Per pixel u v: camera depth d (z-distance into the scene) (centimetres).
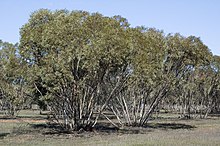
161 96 3894
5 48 4066
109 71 3189
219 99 7262
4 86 4225
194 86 5881
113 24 2972
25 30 3025
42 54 2909
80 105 3033
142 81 3319
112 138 2578
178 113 7694
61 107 3119
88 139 2525
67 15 2883
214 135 2758
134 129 3500
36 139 2519
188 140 2352
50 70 2692
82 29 2755
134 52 3033
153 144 2138
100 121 4747
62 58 2691
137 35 3125
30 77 2833
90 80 2980
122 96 3909
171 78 3759
